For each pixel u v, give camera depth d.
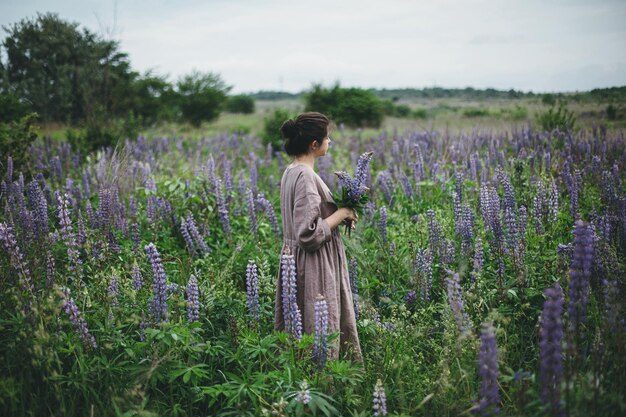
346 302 3.71
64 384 3.28
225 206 6.17
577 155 7.71
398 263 4.97
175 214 6.09
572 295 2.89
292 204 3.63
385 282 4.84
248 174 9.37
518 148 8.59
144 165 8.64
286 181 3.69
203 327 3.91
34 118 8.21
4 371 3.24
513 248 4.24
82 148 11.76
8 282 3.82
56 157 8.44
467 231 4.66
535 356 3.52
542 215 5.11
